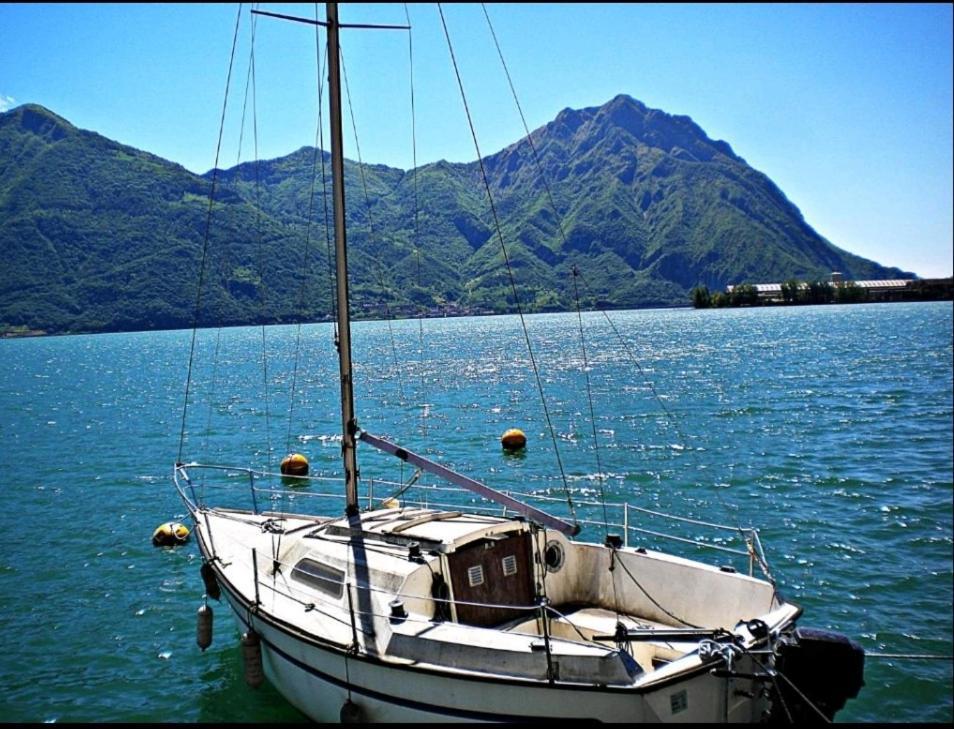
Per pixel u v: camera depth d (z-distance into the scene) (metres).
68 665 15.49
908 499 26.22
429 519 13.30
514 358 89.19
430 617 11.24
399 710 10.38
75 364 107.94
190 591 19.44
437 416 47.09
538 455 35.34
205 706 13.64
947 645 15.78
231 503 28.55
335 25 13.37
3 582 20.17
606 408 48.53
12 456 38.09
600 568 13.02
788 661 9.93
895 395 51.19
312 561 12.81
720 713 9.77
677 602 12.05
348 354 13.84
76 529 25.02
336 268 13.63
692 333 132.75
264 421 48.06
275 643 12.27
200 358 110.88
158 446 40.59
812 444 35.88
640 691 9.12
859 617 17.16
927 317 164.50
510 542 12.32
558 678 9.55
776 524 23.95
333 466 34.91
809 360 77.62
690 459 33.34
